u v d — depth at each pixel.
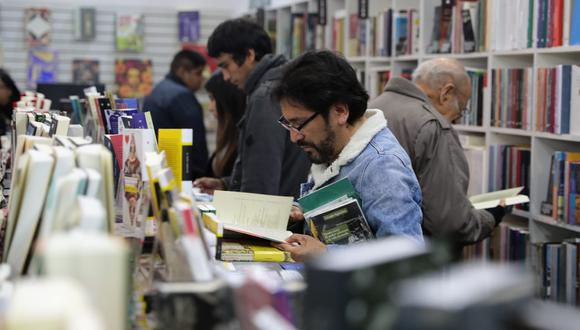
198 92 9.59
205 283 1.36
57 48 9.48
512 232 4.34
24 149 2.16
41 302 0.93
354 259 0.99
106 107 3.37
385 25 5.84
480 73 4.71
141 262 1.93
